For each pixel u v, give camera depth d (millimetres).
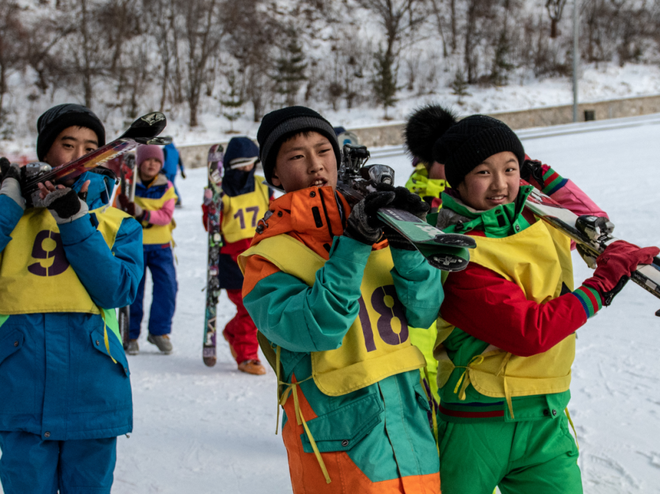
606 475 2895
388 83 37438
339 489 1821
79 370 2322
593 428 3346
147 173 5652
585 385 3891
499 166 2145
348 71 40906
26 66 36344
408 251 1873
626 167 11711
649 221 7352
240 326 5020
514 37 43250
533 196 2254
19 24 35969
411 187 3965
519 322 1965
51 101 35250
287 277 1877
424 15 45750
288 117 2006
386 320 1937
